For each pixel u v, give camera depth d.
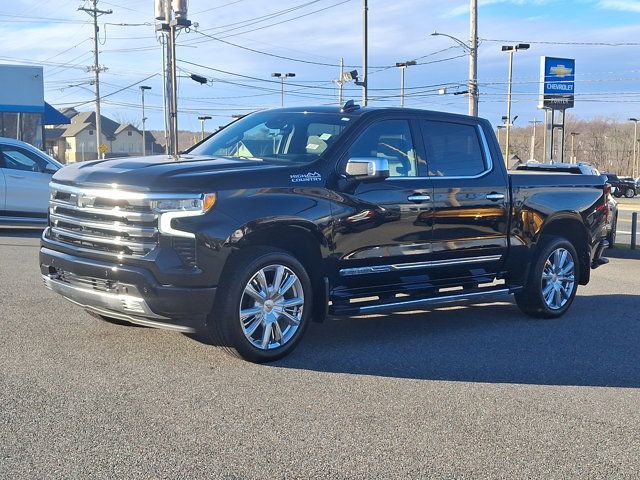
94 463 3.97
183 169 5.69
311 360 6.12
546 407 5.21
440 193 6.96
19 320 6.94
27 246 12.41
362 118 6.67
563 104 45.19
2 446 4.14
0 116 30.98
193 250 5.43
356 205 6.33
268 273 5.88
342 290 6.43
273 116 7.21
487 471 4.09
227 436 4.42
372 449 4.32
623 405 5.32
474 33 32.50
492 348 6.80
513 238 7.69
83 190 5.73
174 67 30.06
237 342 5.71
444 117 7.31
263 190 5.81
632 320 8.30
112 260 5.54
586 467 4.20
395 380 5.68
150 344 6.29
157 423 4.57
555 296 8.23
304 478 3.91
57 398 4.93
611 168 107.31
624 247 16.08
